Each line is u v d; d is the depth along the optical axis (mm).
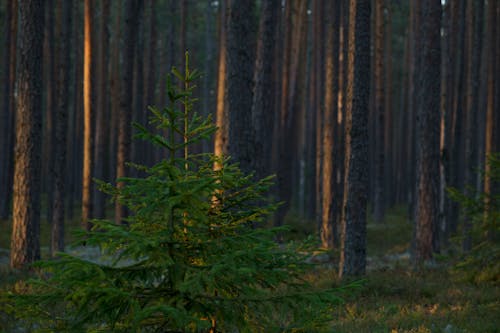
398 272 15125
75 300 4453
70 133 50531
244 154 12594
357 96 14062
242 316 4727
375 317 10312
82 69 43406
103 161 31094
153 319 4848
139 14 29297
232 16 12680
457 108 26828
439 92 17859
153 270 4742
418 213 17844
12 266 14320
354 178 14125
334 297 4672
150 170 4695
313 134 34812
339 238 25359
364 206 14133
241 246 4871
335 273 14594
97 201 30031
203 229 5039
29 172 14547
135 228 5039
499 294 11523
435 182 17734
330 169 23250
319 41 29281
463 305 11250
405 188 49219
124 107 24047
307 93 39219
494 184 22500
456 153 26984
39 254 14578
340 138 28609
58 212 20250
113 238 4695
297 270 4977
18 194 14445
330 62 23734
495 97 24734
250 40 12812
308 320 4926
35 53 14703
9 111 32281
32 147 14617
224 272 4527
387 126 44188
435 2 17734
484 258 12391
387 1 40219
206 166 5273
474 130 23469
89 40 25922
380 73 32844
